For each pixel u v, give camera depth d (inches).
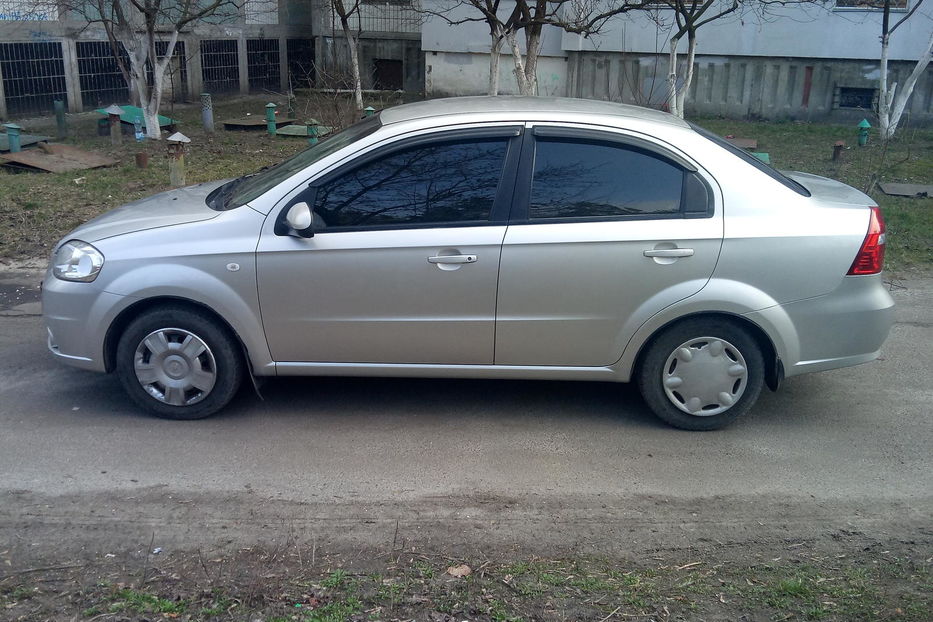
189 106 826.2
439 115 181.3
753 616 121.7
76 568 133.1
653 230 173.5
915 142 601.3
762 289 175.0
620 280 175.0
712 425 185.9
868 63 670.5
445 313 178.5
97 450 175.0
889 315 181.0
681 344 180.9
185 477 164.4
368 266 176.2
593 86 743.7
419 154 177.6
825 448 180.5
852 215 177.3
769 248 173.5
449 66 777.6
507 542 142.7
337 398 203.5
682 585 129.5
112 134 559.5
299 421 190.7
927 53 492.7
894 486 164.6
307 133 618.5
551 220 175.3
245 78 923.4
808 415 197.0
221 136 624.4
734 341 180.1
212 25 860.0
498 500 157.4
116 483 161.5
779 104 703.1
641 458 175.0
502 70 765.3
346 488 161.2
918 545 142.9
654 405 185.8
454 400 203.0
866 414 197.6
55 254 189.5
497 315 178.2
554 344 180.4
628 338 178.9
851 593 127.1
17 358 225.0
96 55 724.7
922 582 130.5
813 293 175.8
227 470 167.5
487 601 124.3
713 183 175.6
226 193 202.5
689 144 177.2
